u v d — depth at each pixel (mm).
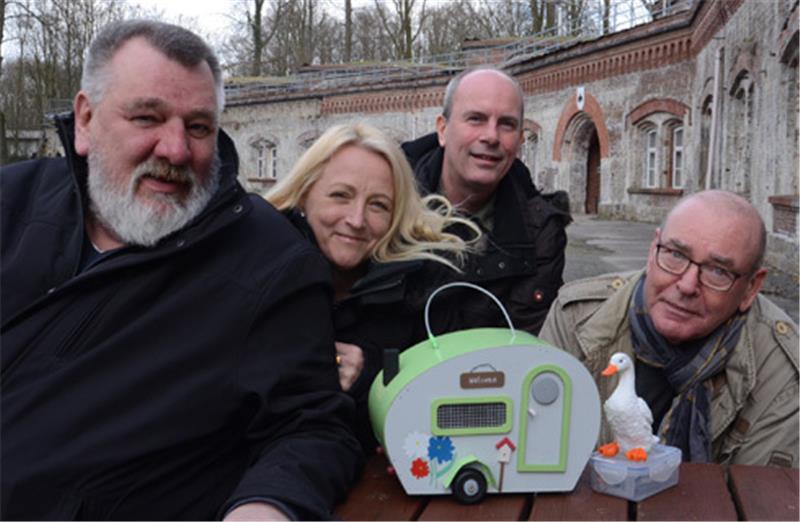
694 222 2486
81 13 41594
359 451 2242
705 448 2609
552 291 3361
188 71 2389
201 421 2234
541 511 1943
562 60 26359
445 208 3275
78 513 2150
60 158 2834
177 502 2264
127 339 2248
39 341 2283
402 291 2754
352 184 2684
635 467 2004
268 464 2061
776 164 13078
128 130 2367
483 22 44531
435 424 1962
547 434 1996
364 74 39938
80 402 2205
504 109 3449
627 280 2943
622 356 2082
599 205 24766
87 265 2547
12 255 2533
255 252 2393
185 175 2385
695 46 20062
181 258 2340
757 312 2730
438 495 2021
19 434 2182
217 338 2266
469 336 2129
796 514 1938
